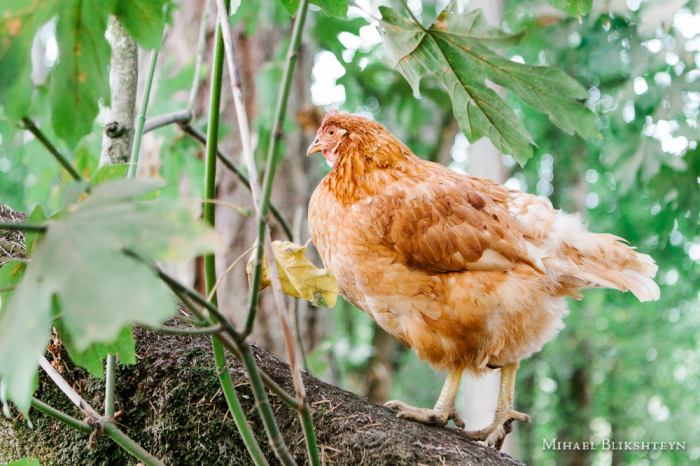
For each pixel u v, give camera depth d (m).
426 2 10.28
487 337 2.83
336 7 2.17
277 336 5.43
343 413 2.20
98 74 1.41
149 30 1.45
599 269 2.99
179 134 4.82
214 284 1.67
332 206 3.02
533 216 3.01
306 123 6.00
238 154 5.49
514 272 2.86
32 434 2.25
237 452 2.09
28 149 4.55
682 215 6.34
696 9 4.85
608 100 8.69
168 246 0.97
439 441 2.22
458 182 3.05
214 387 2.16
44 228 1.06
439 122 12.04
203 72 4.84
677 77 5.63
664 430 13.99
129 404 2.21
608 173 12.01
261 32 5.73
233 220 5.42
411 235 2.81
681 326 13.88
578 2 2.21
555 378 14.55
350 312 12.39
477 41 1.82
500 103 2.06
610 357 14.35
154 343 2.28
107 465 2.17
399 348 12.50
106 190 1.10
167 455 2.14
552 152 12.62
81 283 0.97
